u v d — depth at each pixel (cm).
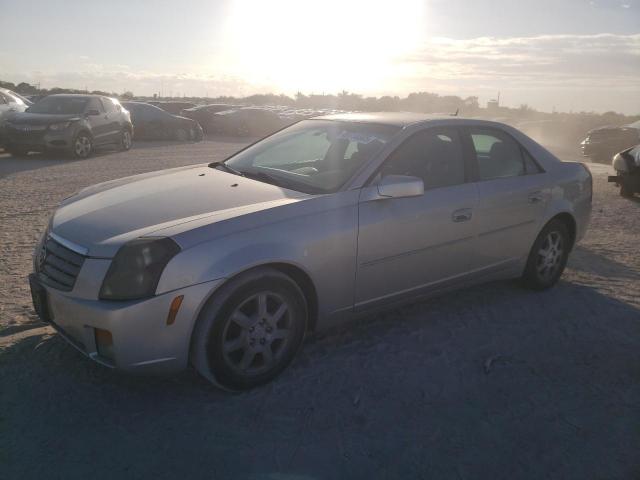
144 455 270
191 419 300
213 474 259
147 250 293
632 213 888
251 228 318
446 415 313
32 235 645
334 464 269
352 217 355
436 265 408
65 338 320
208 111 2703
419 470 267
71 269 309
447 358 377
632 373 367
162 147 1847
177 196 361
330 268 348
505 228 448
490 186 436
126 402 314
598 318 452
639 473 271
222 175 412
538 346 400
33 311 431
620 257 627
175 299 293
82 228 326
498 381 351
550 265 502
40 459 264
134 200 357
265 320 328
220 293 308
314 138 439
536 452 284
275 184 388
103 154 1546
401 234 379
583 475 268
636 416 318
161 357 298
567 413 319
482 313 454
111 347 294
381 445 284
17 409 303
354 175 372
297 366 360
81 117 1421
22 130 1327
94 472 257
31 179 1038
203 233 305
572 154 2384
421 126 415
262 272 320
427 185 402
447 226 404
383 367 362
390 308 400
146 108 2103
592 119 4228
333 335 405
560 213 491
